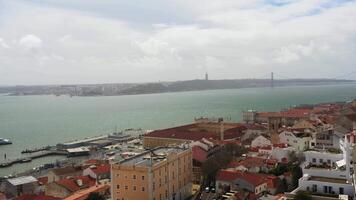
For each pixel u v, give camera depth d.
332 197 80.75
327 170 92.38
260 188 133.38
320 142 179.75
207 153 191.25
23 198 148.25
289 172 142.50
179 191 153.12
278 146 177.00
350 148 91.31
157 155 151.62
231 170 151.50
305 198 81.31
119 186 136.88
